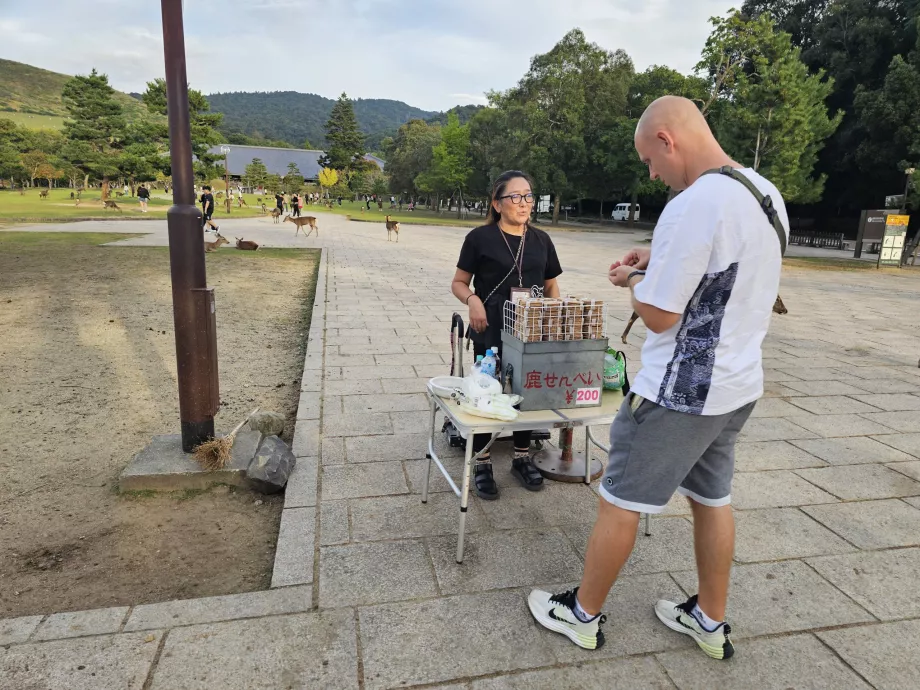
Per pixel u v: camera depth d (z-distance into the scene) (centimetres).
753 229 169
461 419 252
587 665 207
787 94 1869
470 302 310
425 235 2770
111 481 340
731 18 1950
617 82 3919
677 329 179
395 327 737
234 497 326
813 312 993
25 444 384
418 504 314
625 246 2616
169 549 279
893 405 499
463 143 4953
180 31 293
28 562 266
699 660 211
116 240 1759
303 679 197
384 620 226
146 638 213
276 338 696
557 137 3862
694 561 271
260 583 256
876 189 3114
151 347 620
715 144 185
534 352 262
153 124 3856
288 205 4934
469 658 209
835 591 251
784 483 351
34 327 686
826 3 3262
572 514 308
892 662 212
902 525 305
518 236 317
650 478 189
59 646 208
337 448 380
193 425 344
